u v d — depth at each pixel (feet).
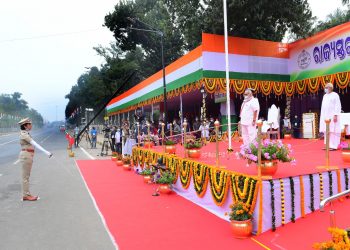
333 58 50.14
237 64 51.57
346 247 11.43
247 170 22.48
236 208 18.62
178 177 30.40
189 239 18.44
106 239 18.98
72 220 22.82
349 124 37.76
